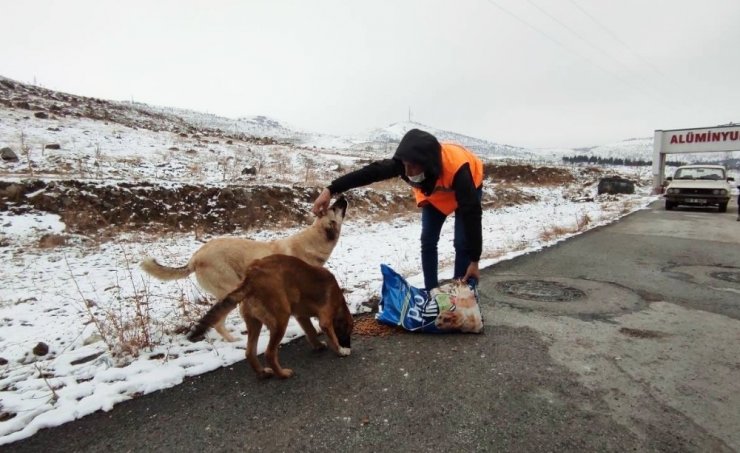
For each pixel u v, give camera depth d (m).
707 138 26.19
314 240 4.70
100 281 6.38
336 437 2.55
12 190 9.03
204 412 2.84
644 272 6.73
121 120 24.64
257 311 3.23
